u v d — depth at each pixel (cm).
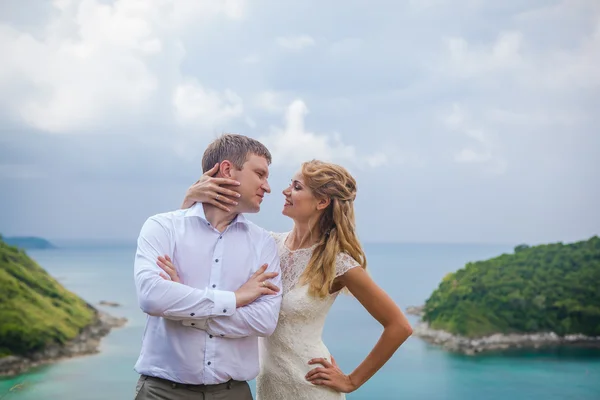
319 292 182
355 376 184
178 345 160
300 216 189
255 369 171
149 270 159
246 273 171
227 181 168
